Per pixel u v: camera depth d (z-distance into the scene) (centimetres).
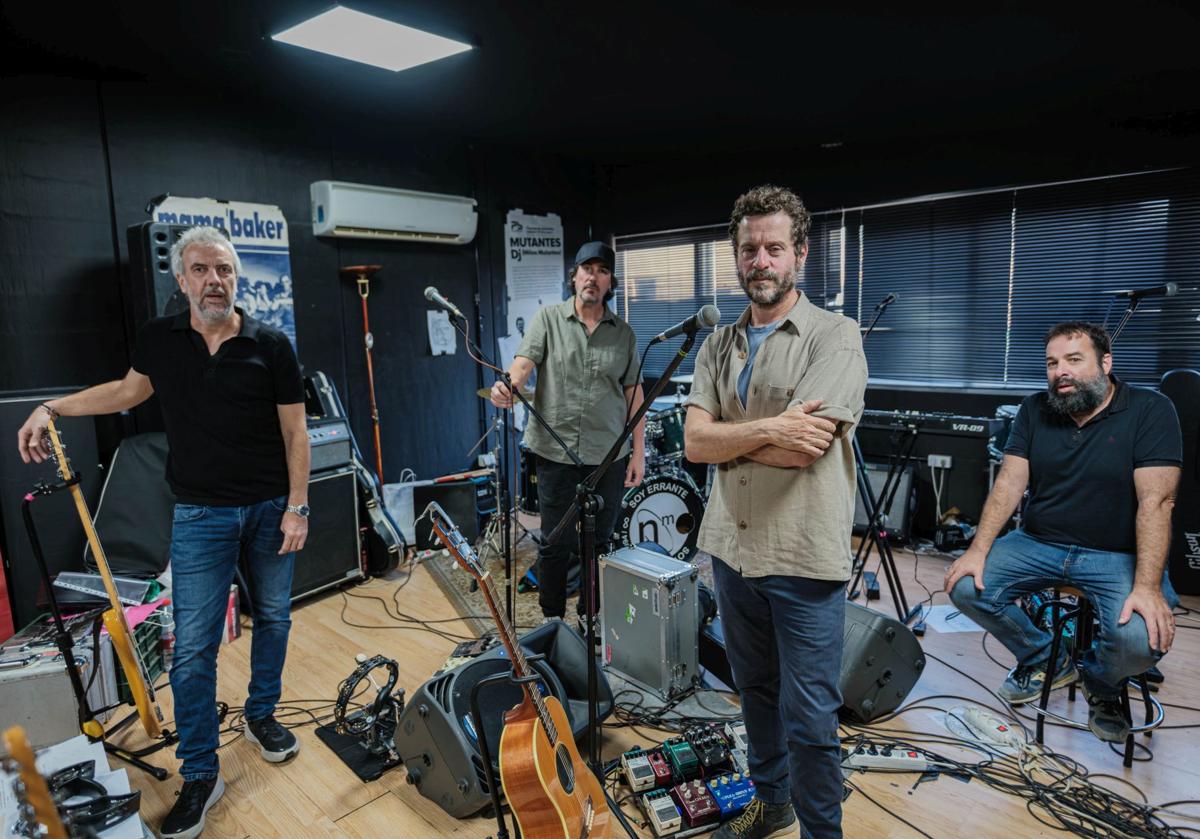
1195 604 307
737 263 155
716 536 158
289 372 188
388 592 339
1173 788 192
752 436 140
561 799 134
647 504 358
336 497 335
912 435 351
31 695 212
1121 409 215
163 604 263
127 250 311
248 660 271
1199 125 336
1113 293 321
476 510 404
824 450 136
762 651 158
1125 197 360
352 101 360
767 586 146
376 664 217
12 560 259
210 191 336
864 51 285
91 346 304
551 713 155
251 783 198
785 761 166
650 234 529
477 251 460
